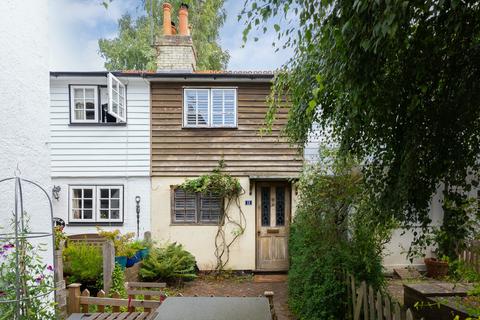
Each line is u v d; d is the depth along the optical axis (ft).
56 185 25.91
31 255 9.56
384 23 4.91
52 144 26.00
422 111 7.29
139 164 26.48
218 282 24.50
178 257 23.94
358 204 11.55
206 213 26.99
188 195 26.89
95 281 17.79
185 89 26.84
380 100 6.97
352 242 13.16
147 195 26.45
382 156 8.67
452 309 11.39
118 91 25.23
